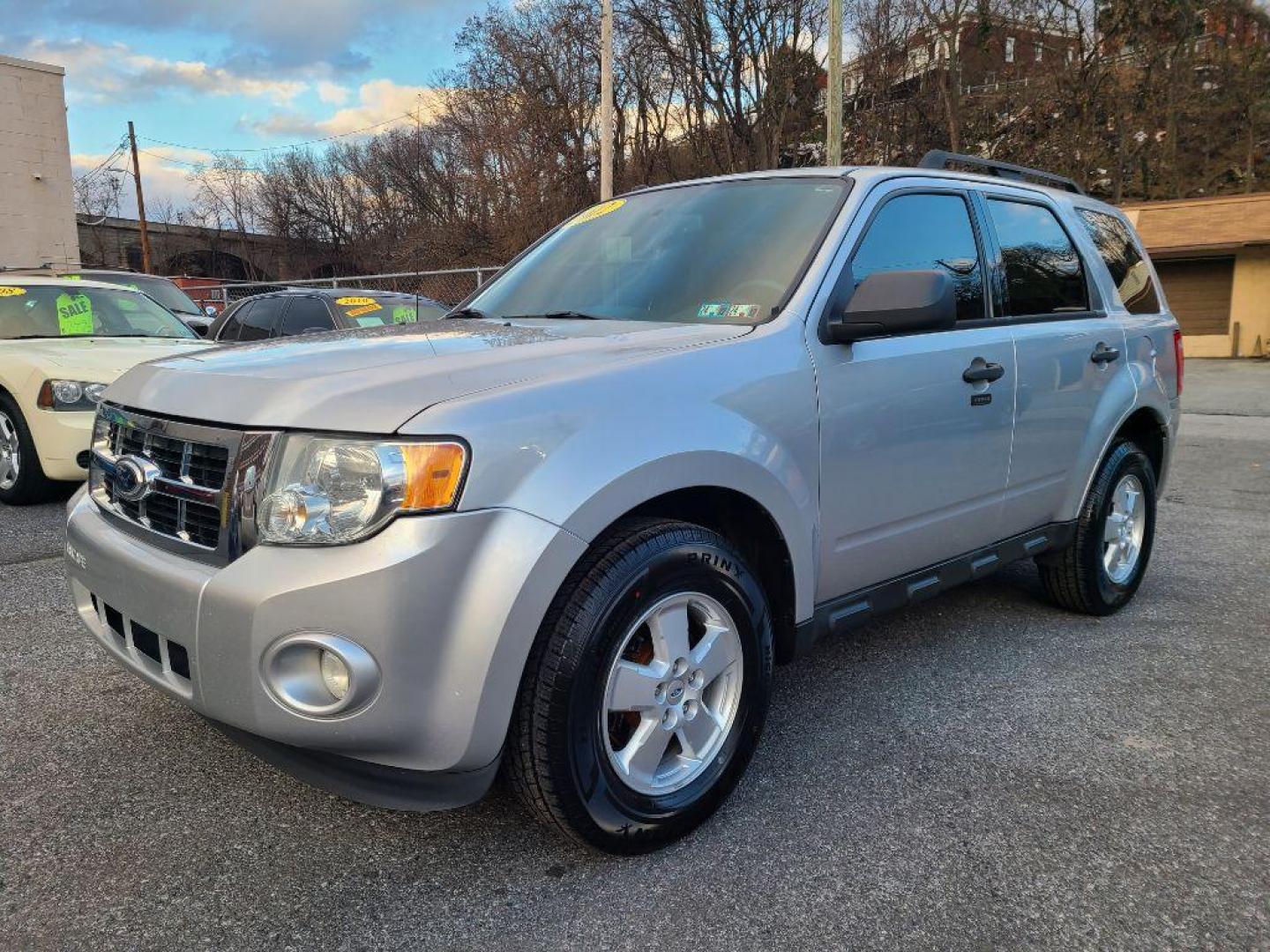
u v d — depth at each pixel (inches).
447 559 78.1
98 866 90.7
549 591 81.7
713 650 97.9
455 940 80.8
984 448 133.6
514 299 137.5
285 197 2324.1
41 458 238.7
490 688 79.9
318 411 82.4
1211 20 1245.7
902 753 116.3
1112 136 1291.8
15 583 182.1
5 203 896.9
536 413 84.7
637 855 93.0
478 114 1332.4
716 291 118.0
